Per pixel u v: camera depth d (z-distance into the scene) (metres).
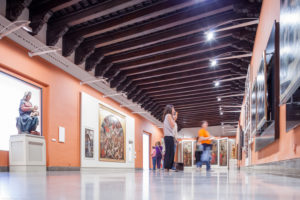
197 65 13.62
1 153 8.29
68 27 10.18
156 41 11.08
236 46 10.95
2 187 1.59
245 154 14.41
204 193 1.21
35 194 1.12
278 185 1.89
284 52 3.62
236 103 18.95
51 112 10.58
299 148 3.48
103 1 9.13
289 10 3.34
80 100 12.84
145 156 23.02
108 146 15.50
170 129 7.00
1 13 8.29
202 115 23.70
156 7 9.17
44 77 10.36
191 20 9.66
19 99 9.16
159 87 17.09
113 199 0.94
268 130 5.57
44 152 9.37
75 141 12.16
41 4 9.21
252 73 10.45
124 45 11.74
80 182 2.23
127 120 18.78
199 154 10.33
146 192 1.25
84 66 12.70
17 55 9.07
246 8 8.33
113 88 15.53
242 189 1.47
